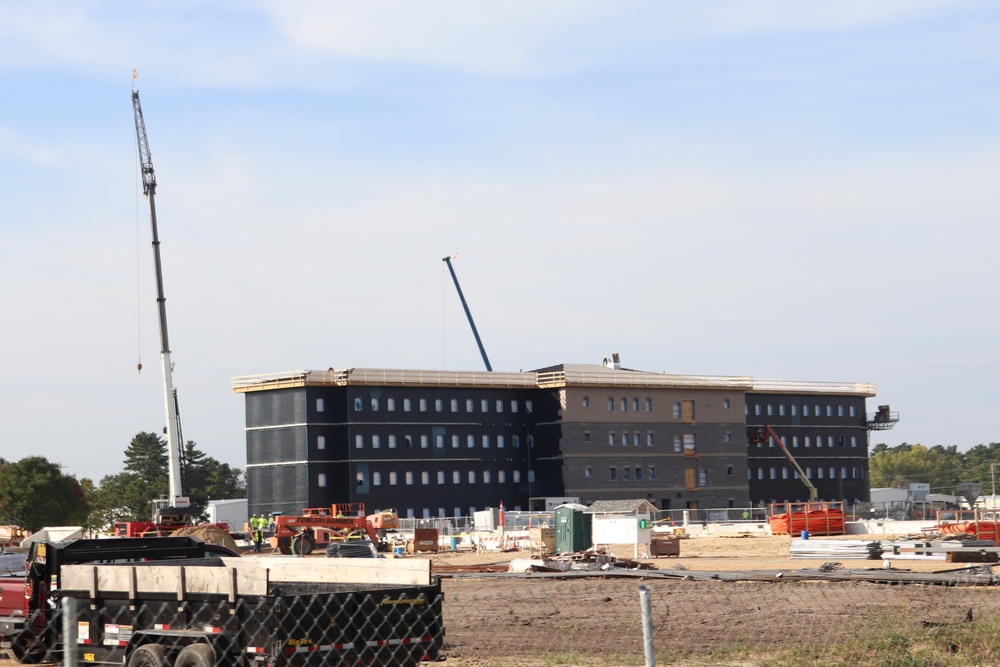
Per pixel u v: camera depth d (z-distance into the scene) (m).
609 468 132.12
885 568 42.88
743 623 26.03
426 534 77.25
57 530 58.19
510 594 34.53
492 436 129.88
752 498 150.50
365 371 122.50
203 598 16.64
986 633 21.44
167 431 102.62
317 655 16.09
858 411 162.50
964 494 150.88
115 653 17.66
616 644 23.50
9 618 21.92
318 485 119.69
